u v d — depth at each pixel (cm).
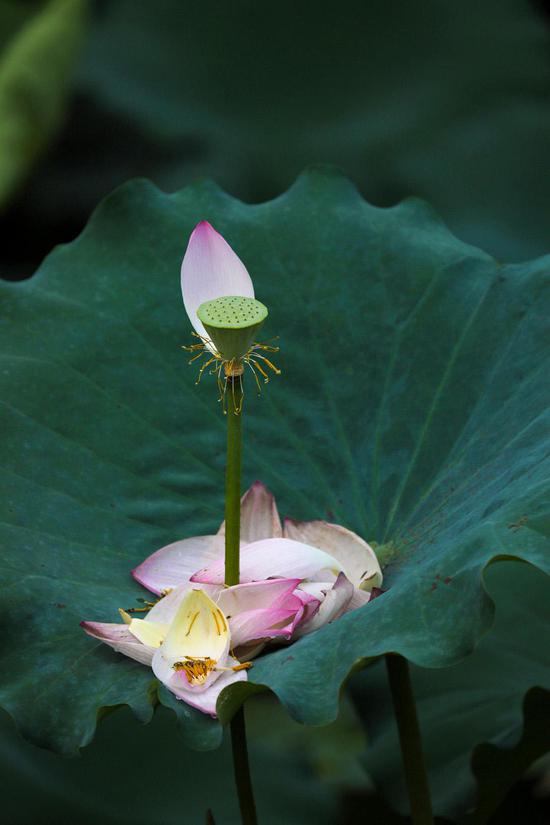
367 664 238
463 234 382
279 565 248
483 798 275
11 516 252
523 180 391
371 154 404
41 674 242
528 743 274
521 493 243
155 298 271
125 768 268
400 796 278
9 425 258
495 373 264
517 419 258
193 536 258
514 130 401
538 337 263
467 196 390
